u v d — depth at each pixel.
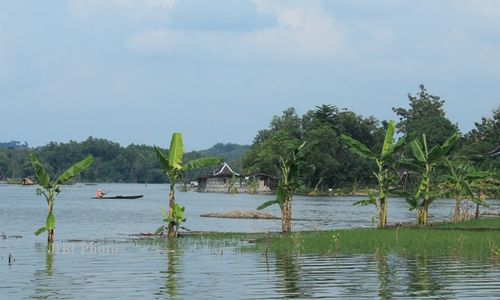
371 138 161.62
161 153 40.94
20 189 176.75
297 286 22.91
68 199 115.12
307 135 149.88
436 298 20.83
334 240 34.84
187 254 31.91
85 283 23.83
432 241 34.66
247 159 164.50
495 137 134.00
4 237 41.94
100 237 42.53
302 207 89.94
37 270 27.00
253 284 23.38
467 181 53.38
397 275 24.88
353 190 141.12
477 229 42.12
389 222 59.09
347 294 21.52
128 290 22.50
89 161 38.53
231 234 43.25
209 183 164.88
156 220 62.69
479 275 24.75
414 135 45.81
